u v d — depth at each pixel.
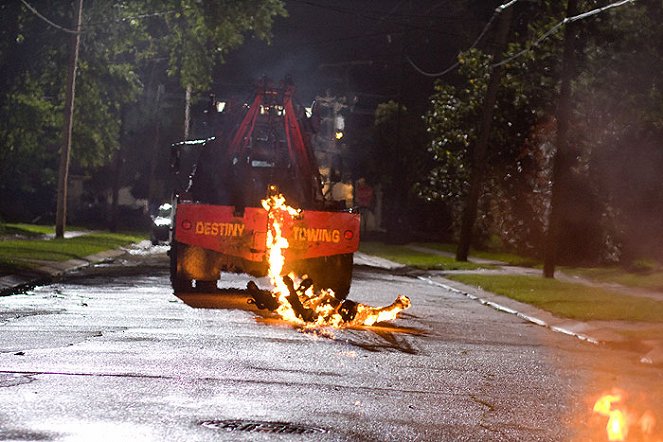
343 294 26.88
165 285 29.45
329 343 17.20
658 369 16.66
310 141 28.20
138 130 93.56
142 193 101.62
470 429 10.59
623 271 42.66
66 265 37.28
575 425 11.13
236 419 10.32
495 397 12.73
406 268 47.44
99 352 14.72
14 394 11.07
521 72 52.59
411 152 88.56
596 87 43.50
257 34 59.81
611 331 21.98
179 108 92.38
